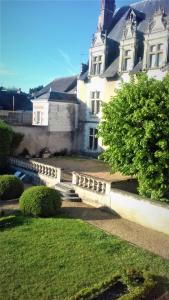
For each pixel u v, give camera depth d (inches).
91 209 586.2
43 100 1159.6
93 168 920.3
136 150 525.7
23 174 827.4
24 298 291.3
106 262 361.4
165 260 373.7
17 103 1781.5
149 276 318.7
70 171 854.5
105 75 1087.6
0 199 613.3
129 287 300.0
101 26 1237.7
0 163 890.1
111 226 496.4
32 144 1107.9
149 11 1111.6
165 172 522.3
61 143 1191.6
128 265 355.9
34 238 422.3
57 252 382.6
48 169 748.6
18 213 529.0
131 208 529.3
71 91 1321.4
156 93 525.0
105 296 288.4
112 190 565.9
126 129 539.8
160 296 298.0
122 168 569.6
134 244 421.4
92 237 432.1
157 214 486.0
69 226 472.4
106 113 585.6
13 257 366.0
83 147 1221.1
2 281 316.8
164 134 504.1
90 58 1165.7
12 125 1048.8
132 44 1007.6
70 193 648.4
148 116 512.7
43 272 335.9
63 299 290.7
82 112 1215.6
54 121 1161.4
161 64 933.2
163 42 922.1
